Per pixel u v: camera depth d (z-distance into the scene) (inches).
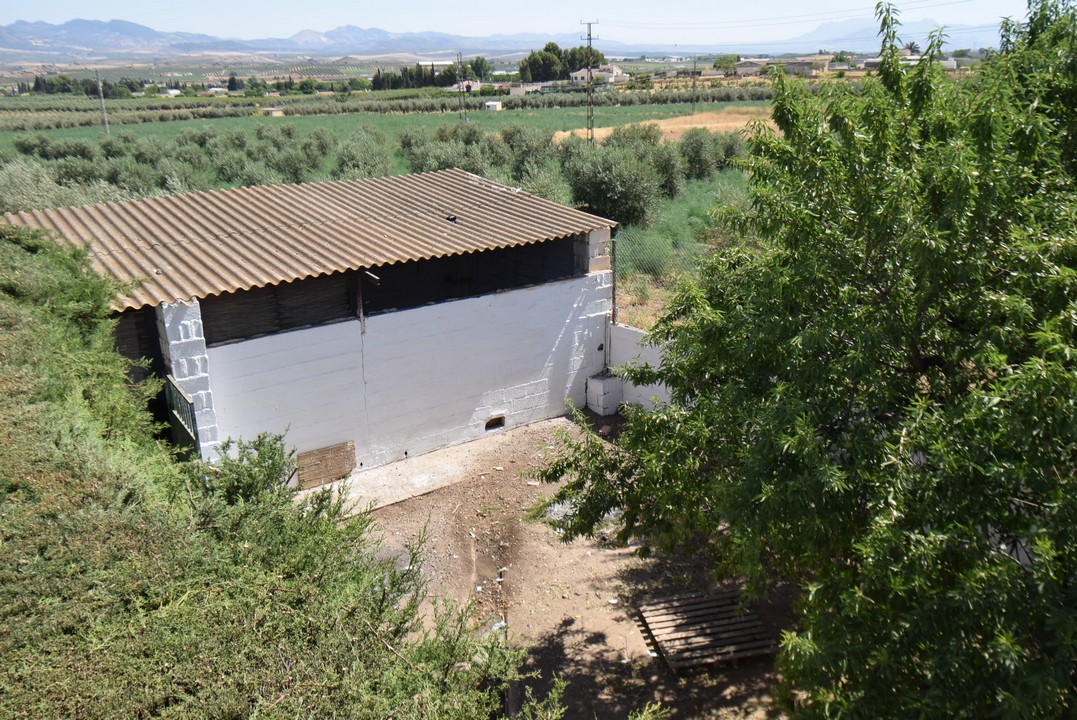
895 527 190.5
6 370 312.0
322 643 194.1
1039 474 184.5
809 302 262.1
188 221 571.8
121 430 332.2
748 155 305.3
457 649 219.1
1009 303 210.8
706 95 3560.5
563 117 2780.5
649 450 309.3
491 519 482.6
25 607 192.1
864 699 186.1
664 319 352.2
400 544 455.8
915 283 250.8
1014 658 158.6
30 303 384.2
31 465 246.4
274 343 487.8
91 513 225.6
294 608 204.7
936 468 200.5
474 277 702.5
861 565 201.8
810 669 198.1
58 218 563.2
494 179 1254.3
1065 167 277.6
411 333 540.1
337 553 236.8
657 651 370.6
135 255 502.9
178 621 191.6
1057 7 318.3
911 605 187.0
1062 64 278.5
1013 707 156.0
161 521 227.9
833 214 267.0
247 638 189.5
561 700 341.7
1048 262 215.9
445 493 514.6
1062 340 189.8
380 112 3506.4
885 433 235.5
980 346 220.8
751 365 280.1
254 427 494.3
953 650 170.2
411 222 594.9
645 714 241.3
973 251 231.6
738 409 259.6
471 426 588.4
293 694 178.9
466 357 570.6
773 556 289.0
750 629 374.3
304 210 610.5
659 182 1163.3
